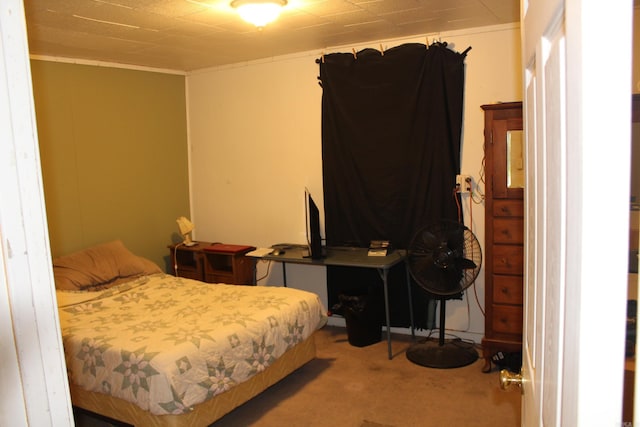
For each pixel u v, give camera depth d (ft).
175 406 7.99
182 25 10.91
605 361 1.67
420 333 13.80
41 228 2.45
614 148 1.60
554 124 2.45
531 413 3.47
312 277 15.39
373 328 13.26
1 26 2.27
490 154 10.80
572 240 1.93
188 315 10.38
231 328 9.47
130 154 15.53
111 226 15.08
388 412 9.80
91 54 13.69
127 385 8.33
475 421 9.36
